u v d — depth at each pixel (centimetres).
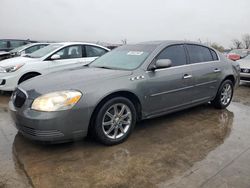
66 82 321
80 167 285
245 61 881
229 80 527
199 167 286
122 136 349
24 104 309
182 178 264
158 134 383
